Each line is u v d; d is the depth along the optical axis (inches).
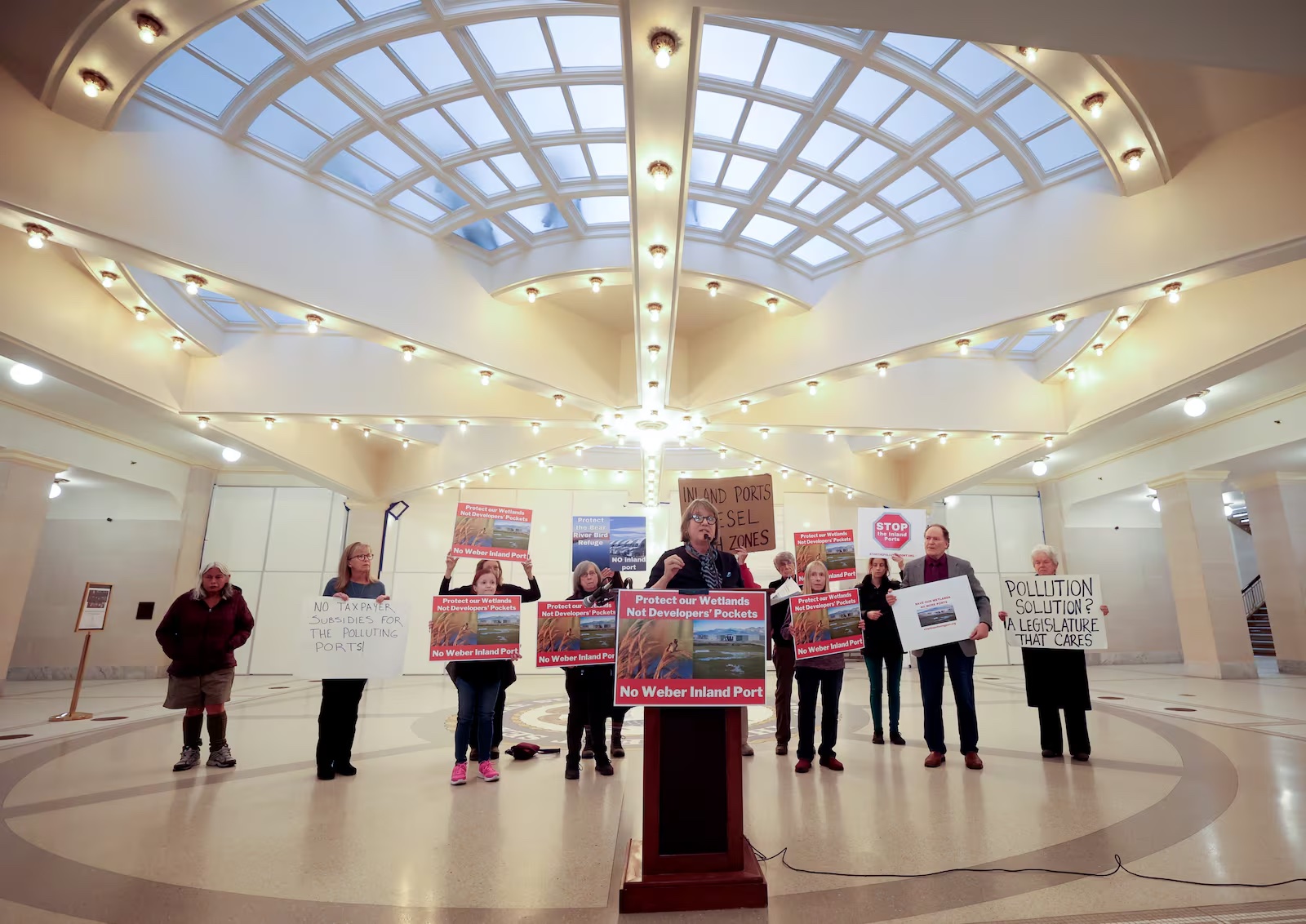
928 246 290.2
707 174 264.5
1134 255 226.2
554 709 340.2
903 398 404.5
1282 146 194.2
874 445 561.0
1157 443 529.0
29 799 162.1
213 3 166.4
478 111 232.4
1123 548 639.1
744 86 219.1
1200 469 490.6
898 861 117.9
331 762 183.5
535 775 188.9
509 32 199.3
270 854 123.8
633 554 268.7
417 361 383.2
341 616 189.3
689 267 292.5
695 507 130.6
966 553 648.4
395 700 362.6
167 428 484.4
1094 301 238.7
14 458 410.9
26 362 279.3
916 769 191.6
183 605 204.2
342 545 595.2
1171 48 116.6
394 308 279.9
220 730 201.3
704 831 104.5
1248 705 317.1
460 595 196.5
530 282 301.9
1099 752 213.2
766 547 228.7
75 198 201.0
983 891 104.9
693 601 108.5
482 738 183.6
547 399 388.8
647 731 106.3
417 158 248.5
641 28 131.6
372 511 567.8
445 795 166.2
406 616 194.2
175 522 564.1
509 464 505.4
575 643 190.1
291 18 190.9
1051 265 248.7
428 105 224.5
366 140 246.7
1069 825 137.1
